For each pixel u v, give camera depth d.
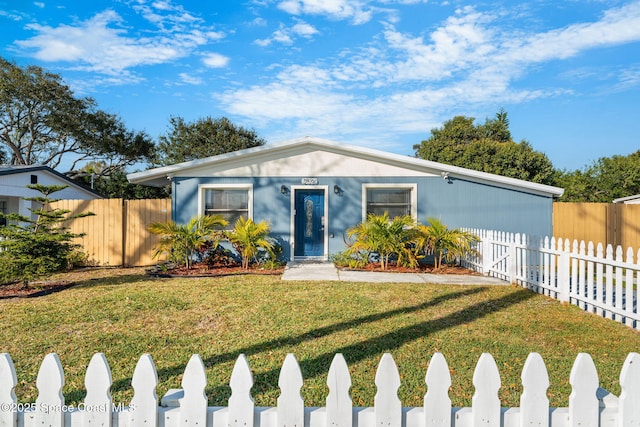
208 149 29.08
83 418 2.08
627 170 23.11
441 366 2.10
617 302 5.86
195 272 10.58
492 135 36.38
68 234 8.38
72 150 29.84
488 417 2.09
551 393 3.51
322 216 12.73
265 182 12.53
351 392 3.51
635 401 2.09
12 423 2.07
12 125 27.06
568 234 13.66
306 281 8.98
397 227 11.02
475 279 9.43
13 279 8.39
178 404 2.16
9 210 14.68
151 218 12.84
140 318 5.91
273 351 4.56
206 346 4.73
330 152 12.55
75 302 6.86
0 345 4.73
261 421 2.10
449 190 12.48
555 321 5.90
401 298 7.25
